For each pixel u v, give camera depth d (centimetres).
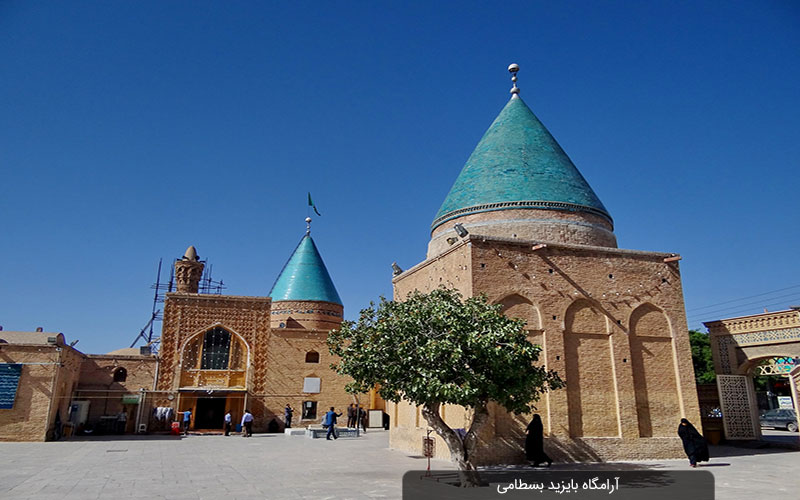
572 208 1669
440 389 911
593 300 1484
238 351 2675
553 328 1427
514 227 1631
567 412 1377
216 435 2377
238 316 2686
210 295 2670
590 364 1444
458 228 1487
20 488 948
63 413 2186
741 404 1822
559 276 1476
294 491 916
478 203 1705
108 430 2405
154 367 2556
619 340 1477
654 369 1500
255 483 1002
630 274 1542
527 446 1270
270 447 1781
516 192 1678
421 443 1532
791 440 1923
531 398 1052
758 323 1808
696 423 1481
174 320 2612
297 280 3238
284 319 3155
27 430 1950
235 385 2617
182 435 2366
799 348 1686
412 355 970
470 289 1388
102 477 1080
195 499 841
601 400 1424
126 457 1465
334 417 2152
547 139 1820
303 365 2719
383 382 1050
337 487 961
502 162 1752
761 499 861
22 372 1989
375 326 1051
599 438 1383
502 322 1016
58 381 2056
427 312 1017
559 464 1312
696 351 3628
